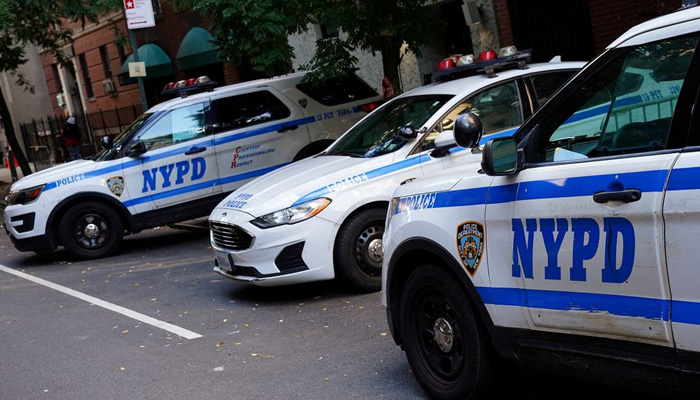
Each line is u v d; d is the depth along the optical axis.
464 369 4.66
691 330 3.31
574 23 14.18
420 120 8.05
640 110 3.66
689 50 3.52
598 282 3.69
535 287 4.05
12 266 12.48
